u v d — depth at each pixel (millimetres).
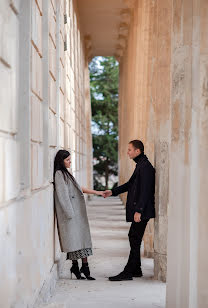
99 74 48469
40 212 6105
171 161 5637
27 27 4941
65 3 11078
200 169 5484
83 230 8016
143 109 13797
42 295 5922
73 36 15469
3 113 3811
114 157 47250
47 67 6871
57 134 8664
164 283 7824
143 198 7887
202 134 5527
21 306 4527
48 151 6992
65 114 10695
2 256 3670
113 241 12453
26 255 4863
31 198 5242
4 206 3793
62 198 7770
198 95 5590
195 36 5688
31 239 5227
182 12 5801
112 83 48250
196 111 5562
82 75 22969
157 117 8172
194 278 5449
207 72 5594
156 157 8164
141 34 13977
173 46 5867
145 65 13133
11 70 4230
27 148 4922
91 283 7781
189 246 5453
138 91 13969
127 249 11234
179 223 5516
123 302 6512
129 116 19375
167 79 8062
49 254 7223
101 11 23250
